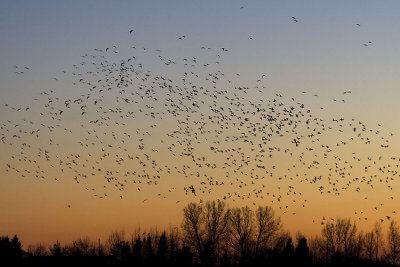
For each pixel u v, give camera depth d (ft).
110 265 444.55
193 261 426.92
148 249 439.22
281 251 436.76
